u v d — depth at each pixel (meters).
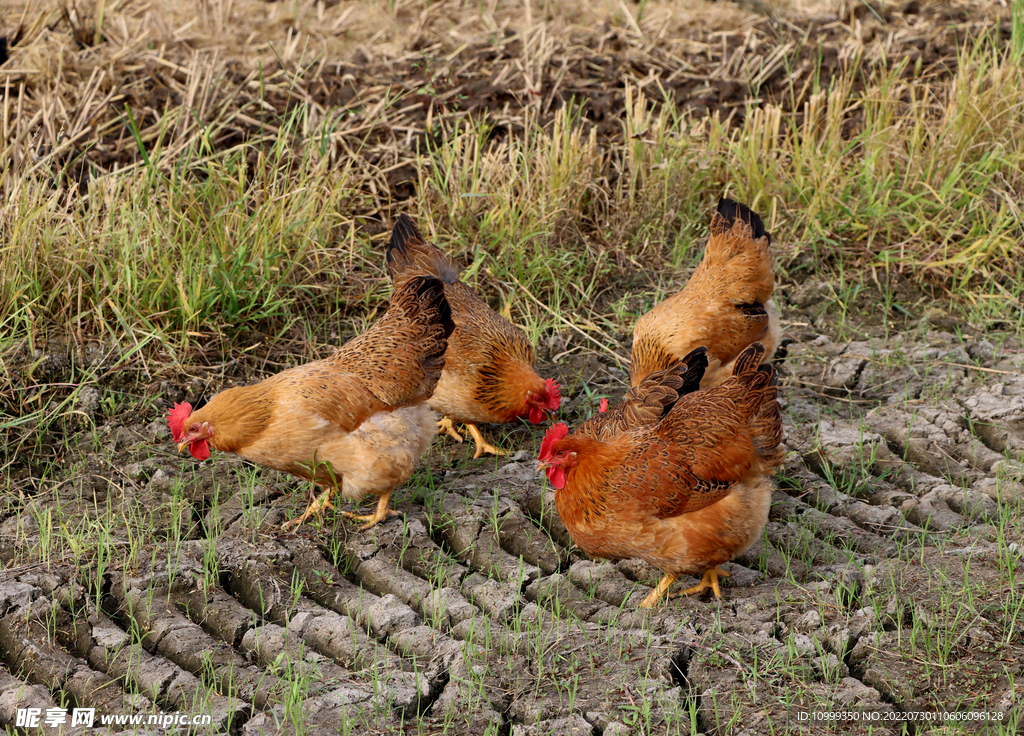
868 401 14.65
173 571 10.84
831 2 27.27
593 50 23.72
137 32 22.42
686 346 13.18
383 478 11.52
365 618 10.40
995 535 11.48
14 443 13.22
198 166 17.69
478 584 10.92
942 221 18.31
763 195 18.83
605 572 11.22
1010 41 23.00
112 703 9.16
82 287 15.22
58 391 14.12
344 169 18.64
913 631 9.80
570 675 9.55
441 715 9.15
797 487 12.65
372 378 11.48
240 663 9.73
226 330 15.55
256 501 12.44
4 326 14.76
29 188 16.02
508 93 21.41
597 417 12.02
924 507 12.09
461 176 18.30
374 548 11.49
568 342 16.22
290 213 16.70
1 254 14.96
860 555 11.30
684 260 18.34
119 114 19.50
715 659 9.73
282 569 11.18
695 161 19.03
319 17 24.80
